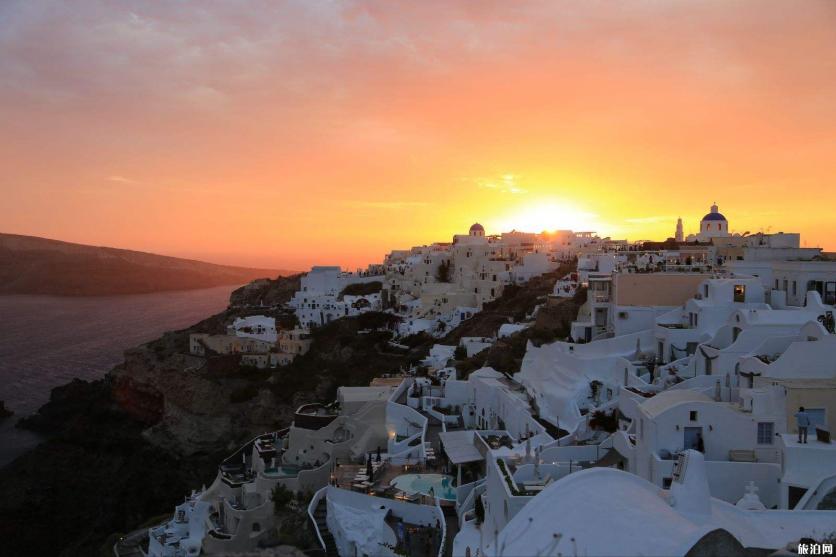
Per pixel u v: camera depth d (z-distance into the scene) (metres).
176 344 146.50
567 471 36.28
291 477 60.38
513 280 136.75
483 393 63.59
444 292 148.25
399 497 47.12
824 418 34.19
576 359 53.97
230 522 57.69
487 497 39.59
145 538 75.75
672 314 57.78
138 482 99.31
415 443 60.53
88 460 116.19
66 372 198.50
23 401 164.12
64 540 90.31
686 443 34.75
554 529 24.12
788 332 45.84
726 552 21.11
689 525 22.73
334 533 46.72
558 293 98.00
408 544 41.62
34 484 107.12
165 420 124.06
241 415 119.06
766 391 35.53
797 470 31.36
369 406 68.38
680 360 50.12
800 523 27.33
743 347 45.78
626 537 22.58
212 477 102.75
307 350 134.25
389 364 119.38
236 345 137.62
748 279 55.25
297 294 169.62
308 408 75.38
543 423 50.47
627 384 50.06
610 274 72.25
